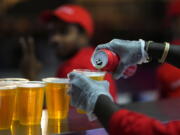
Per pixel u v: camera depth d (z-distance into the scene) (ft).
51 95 5.78
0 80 5.77
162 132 4.07
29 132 5.10
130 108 7.43
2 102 5.11
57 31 11.77
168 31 13.16
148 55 5.22
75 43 11.72
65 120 5.88
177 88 11.42
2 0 15.83
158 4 18.19
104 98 4.54
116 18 17.66
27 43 10.58
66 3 16.58
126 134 4.14
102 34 17.39
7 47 16.11
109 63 5.07
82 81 4.81
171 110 7.18
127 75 5.58
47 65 16.17
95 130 5.33
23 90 5.32
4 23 15.99
